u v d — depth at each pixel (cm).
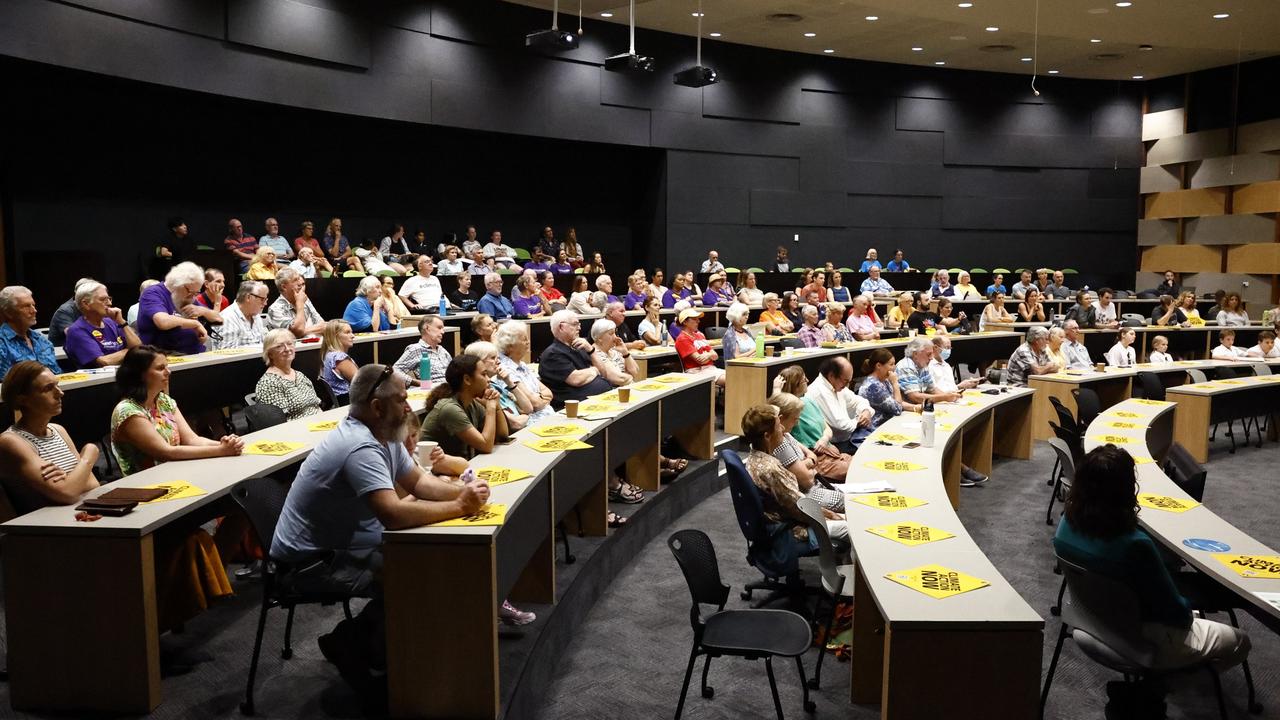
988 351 1152
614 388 628
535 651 360
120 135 1071
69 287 934
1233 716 359
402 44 1181
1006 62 1681
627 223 1627
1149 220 1833
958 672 258
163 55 933
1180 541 354
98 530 303
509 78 1305
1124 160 1823
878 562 309
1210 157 1738
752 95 1583
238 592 432
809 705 354
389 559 298
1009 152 1769
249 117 1216
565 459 438
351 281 977
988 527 607
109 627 307
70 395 504
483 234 1498
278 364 530
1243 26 1381
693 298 1229
